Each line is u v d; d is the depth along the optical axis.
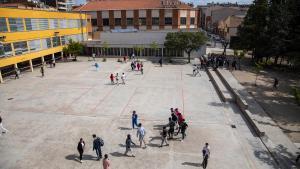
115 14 60.78
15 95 26.69
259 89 27.58
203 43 42.44
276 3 38.06
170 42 42.50
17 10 34.22
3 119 20.64
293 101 24.02
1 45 31.72
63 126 19.25
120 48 49.38
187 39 41.59
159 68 39.12
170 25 59.28
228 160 14.66
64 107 23.08
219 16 98.25
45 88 29.03
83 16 54.50
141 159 14.87
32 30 37.94
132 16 60.19
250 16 41.91
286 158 14.71
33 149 16.06
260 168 13.95
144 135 16.38
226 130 18.39
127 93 26.92
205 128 18.72
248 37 41.06
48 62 44.06
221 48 61.59
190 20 60.94
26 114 21.61
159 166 14.19
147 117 20.75
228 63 39.16
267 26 38.78
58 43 45.81
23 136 17.75
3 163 14.59
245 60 45.38
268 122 19.31
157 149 15.90
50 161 14.77
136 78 33.03
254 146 16.20
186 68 39.31
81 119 20.45
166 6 58.66
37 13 38.84
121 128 18.80
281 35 37.06
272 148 15.77
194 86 29.53
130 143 15.30
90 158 15.03
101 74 35.25
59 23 45.50
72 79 32.81
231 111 22.02
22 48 35.94
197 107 22.91
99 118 20.62
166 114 21.33
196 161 14.62
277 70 37.50
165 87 29.03
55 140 17.14
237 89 27.25
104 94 26.64
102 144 14.59
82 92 27.34
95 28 63.41
